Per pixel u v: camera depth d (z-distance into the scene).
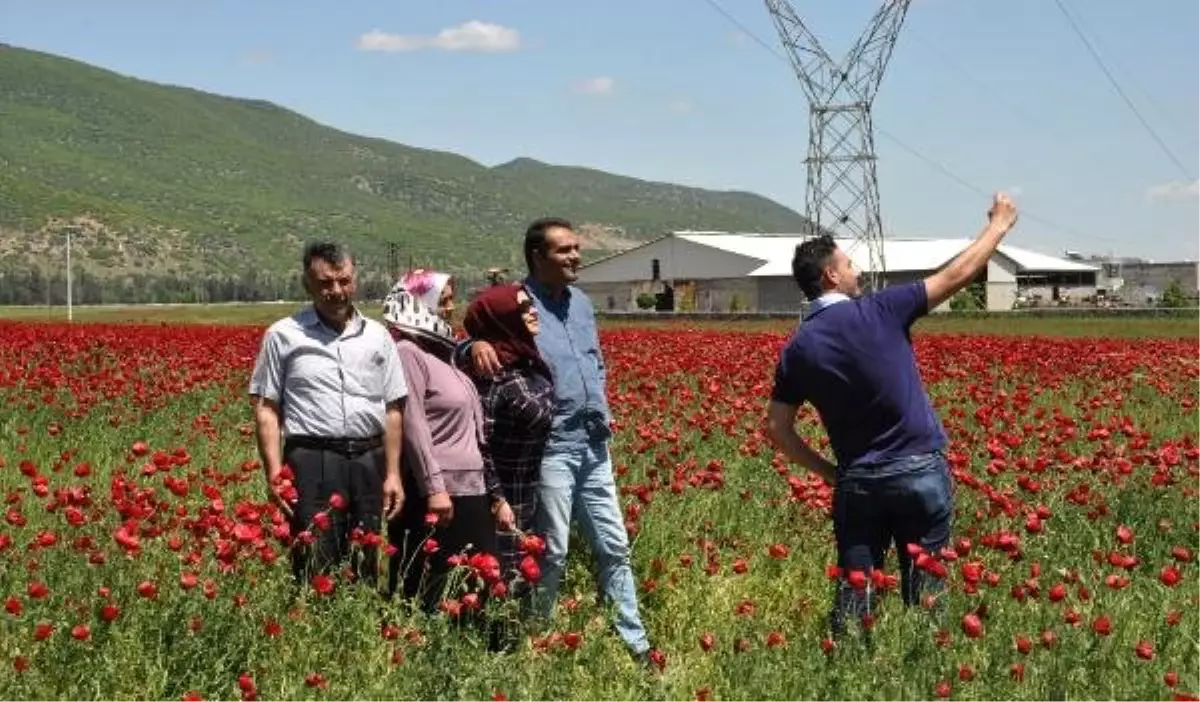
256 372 7.32
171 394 16.94
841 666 5.71
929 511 6.69
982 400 15.93
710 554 8.23
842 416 6.73
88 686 5.70
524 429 7.27
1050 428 12.68
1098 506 8.76
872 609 6.56
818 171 68.12
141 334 28.53
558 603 7.43
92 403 15.26
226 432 13.93
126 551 6.30
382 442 7.30
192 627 5.93
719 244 101.69
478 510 7.26
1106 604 6.71
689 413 13.85
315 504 7.12
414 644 5.96
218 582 6.39
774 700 5.80
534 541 6.53
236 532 6.23
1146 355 23.34
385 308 7.55
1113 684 5.72
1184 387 19.81
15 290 171.00
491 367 7.20
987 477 10.01
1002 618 6.52
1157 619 6.82
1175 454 10.22
